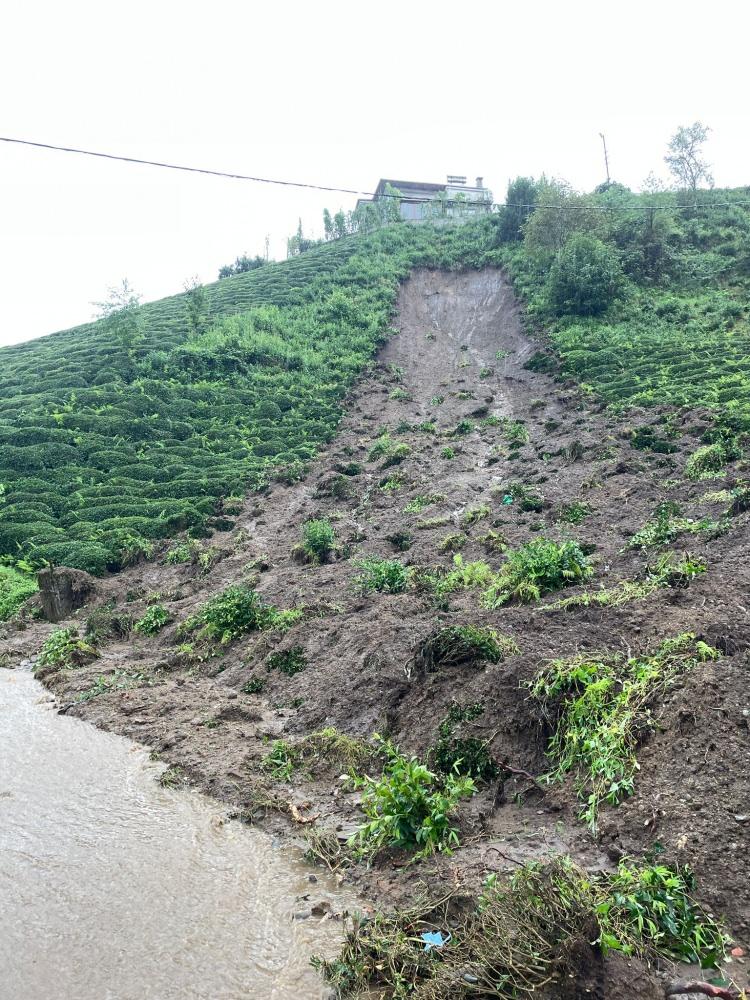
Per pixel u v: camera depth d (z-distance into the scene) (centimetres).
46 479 2770
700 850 525
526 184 5606
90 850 681
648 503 1552
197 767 847
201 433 3275
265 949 535
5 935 560
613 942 461
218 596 1491
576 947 461
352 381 3850
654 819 567
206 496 2612
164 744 923
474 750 730
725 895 495
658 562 1080
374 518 2020
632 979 454
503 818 656
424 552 1598
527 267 4984
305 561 1733
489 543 1519
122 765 878
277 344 4197
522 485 2008
